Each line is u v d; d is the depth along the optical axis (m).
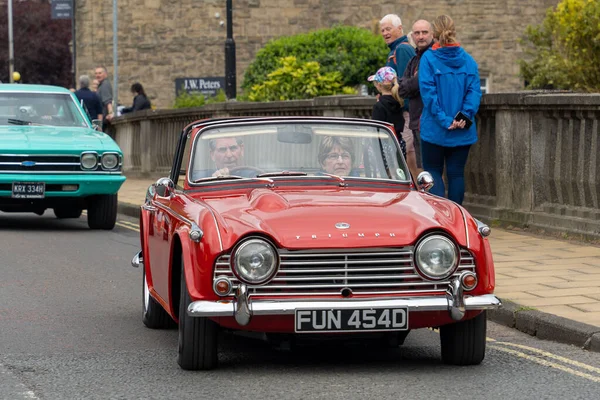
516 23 46.84
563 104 14.98
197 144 9.57
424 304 7.95
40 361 8.88
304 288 7.93
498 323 10.48
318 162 9.55
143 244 10.65
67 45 82.38
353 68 34.47
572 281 11.68
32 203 18.02
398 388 7.87
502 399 7.54
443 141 14.07
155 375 8.35
